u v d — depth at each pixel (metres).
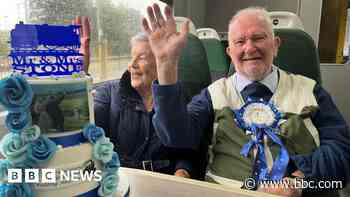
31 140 0.45
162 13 0.91
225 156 1.11
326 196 0.96
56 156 0.47
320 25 2.23
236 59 1.20
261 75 1.16
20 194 0.45
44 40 0.47
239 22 1.18
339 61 2.24
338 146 1.02
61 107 0.48
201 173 1.22
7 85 0.43
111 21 1.62
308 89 1.15
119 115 1.17
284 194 0.91
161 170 1.14
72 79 0.48
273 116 1.10
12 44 0.46
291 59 1.33
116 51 1.68
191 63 1.40
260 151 1.05
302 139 1.05
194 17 3.42
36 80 0.45
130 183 0.73
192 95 1.38
